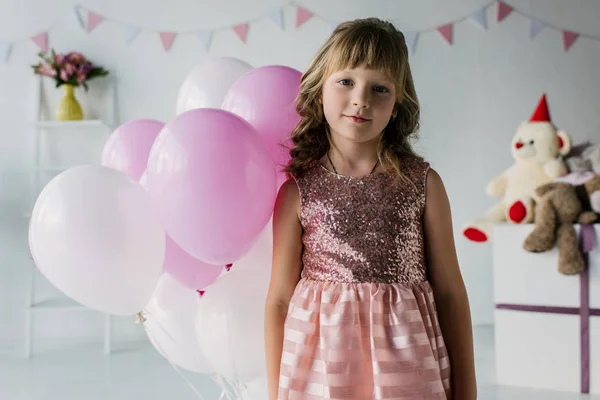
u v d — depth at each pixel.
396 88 0.97
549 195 2.26
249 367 1.19
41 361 2.77
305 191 1.01
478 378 2.40
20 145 3.18
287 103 1.16
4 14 3.18
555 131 2.56
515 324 2.30
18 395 2.27
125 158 1.36
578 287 2.22
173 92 3.23
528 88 3.32
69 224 1.03
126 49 3.22
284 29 3.27
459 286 1.01
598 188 2.24
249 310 1.17
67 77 3.02
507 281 2.31
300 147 1.04
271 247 1.23
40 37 3.19
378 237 0.97
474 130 3.32
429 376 0.92
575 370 2.23
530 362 2.29
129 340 3.16
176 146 1.03
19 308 3.17
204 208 1.02
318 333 0.96
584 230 2.21
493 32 3.31
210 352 1.20
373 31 0.96
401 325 0.93
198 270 1.23
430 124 3.32
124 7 3.22
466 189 3.32
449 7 3.30
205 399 2.20
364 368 0.93
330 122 0.97
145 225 1.08
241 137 1.03
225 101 1.24
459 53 3.31
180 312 1.32
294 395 0.94
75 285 1.08
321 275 0.98
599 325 2.20
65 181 1.07
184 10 3.24
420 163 1.01
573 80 3.32
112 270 1.06
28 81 3.19
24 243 3.17
